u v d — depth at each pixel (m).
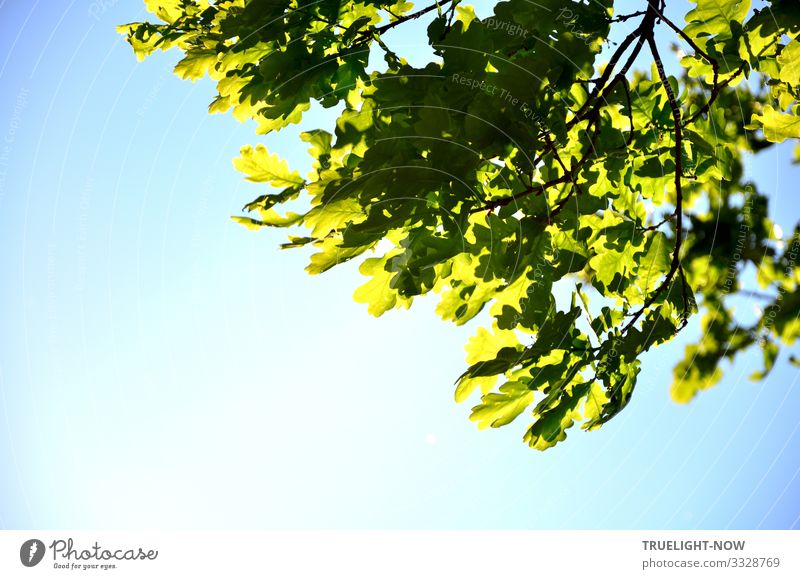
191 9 4.19
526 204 3.43
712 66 3.74
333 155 3.33
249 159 3.79
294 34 3.53
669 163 4.03
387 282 3.70
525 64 2.96
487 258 3.43
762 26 3.53
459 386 3.72
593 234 3.86
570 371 3.61
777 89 3.88
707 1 3.57
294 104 3.67
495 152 2.92
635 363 3.73
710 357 4.02
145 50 4.48
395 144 2.86
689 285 4.01
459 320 3.81
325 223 3.33
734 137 4.02
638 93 3.96
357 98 3.73
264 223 3.87
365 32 3.49
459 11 3.54
